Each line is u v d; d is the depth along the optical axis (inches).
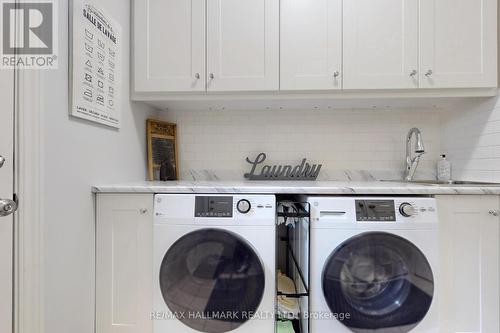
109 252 50.1
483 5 57.6
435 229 47.2
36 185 36.6
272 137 76.2
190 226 47.8
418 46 58.4
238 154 76.5
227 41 60.4
